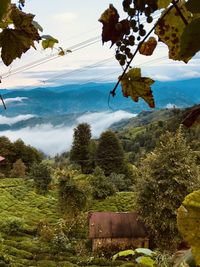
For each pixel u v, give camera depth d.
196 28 0.68
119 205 47.94
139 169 30.45
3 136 78.56
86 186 39.91
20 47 1.16
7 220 39.25
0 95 1.39
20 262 30.27
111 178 61.19
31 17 1.14
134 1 0.91
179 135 28.56
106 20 0.93
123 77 1.01
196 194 0.66
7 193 53.56
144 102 1.03
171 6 0.92
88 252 34.28
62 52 1.60
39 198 52.97
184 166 27.36
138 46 0.94
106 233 34.88
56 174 40.41
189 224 0.65
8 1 0.84
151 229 30.84
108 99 1.04
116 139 68.62
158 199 27.48
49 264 30.41
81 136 72.56
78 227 40.00
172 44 0.97
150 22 0.92
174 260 0.73
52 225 41.38
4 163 72.31
